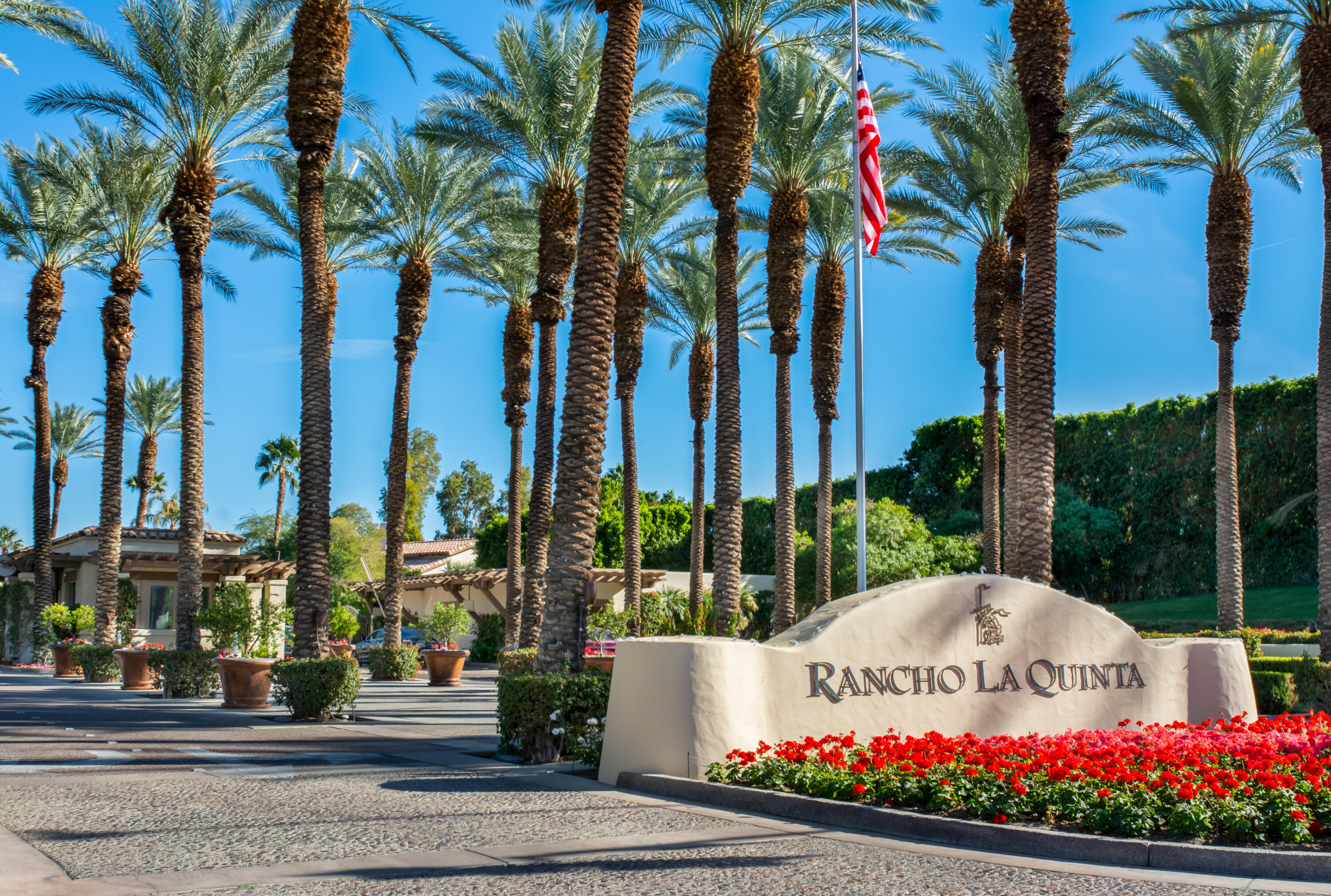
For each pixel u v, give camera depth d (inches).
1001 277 1072.2
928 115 974.4
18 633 1428.4
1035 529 619.8
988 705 438.9
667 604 1154.0
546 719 427.8
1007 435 988.6
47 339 1249.4
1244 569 1434.5
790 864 243.9
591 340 517.0
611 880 223.9
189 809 305.7
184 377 892.0
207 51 863.1
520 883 220.5
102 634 1029.2
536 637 895.7
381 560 2561.5
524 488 2802.7
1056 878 235.5
